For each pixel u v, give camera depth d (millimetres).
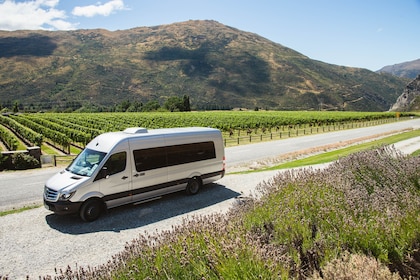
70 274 3754
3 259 6758
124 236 7926
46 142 35469
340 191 5637
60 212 8656
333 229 4371
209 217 5059
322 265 3707
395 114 104812
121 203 9602
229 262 3240
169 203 10648
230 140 35469
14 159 17891
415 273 3768
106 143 9797
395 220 4293
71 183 8844
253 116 76438
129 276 3471
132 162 9750
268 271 3150
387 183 6484
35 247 7328
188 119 63375
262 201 5766
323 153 23734
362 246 3996
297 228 4465
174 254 3754
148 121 59062
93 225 8680
